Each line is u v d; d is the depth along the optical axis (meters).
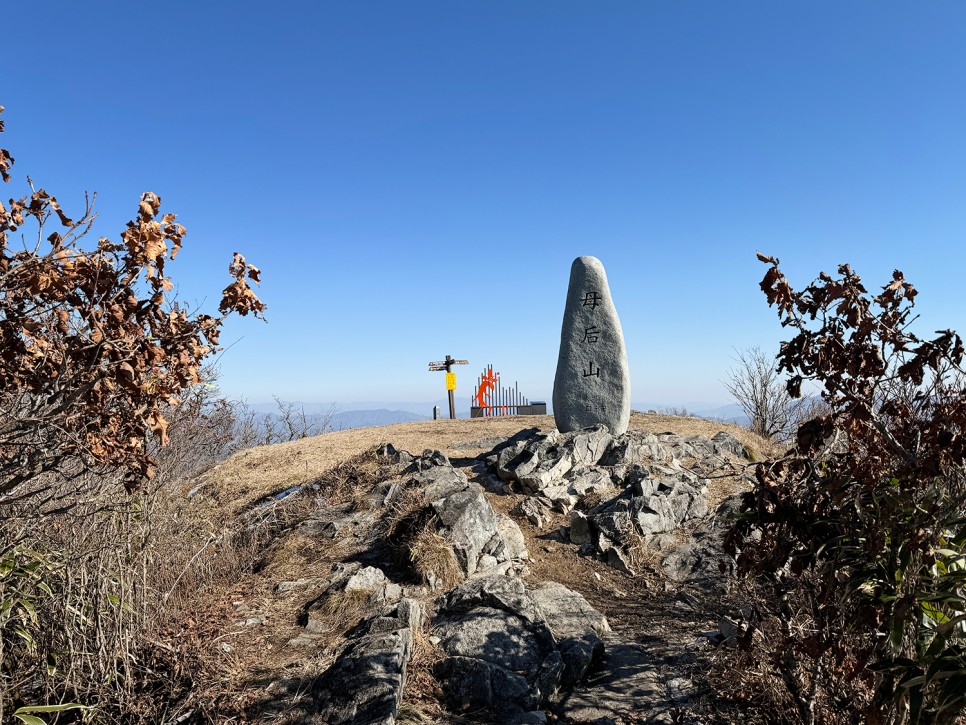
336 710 4.43
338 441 14.75
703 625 6.39
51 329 3.70
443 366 21.09
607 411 11.54
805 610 4.20
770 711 4.47
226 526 8.53
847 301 3.31
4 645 4.64
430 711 4.65
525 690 4.89
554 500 9.24
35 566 4.30
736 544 4.10
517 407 21.86
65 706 3.87
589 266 11.98
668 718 4.73
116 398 3.71
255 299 3.94
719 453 11.46
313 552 7.73
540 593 6.75
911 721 2.82
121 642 4.63
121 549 4.99
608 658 5.69
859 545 3.51
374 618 5.68
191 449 7.11
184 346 3.72
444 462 10.20
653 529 8.25
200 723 4.40
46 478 4.59
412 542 7.32
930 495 3.26
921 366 3.21
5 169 3.63
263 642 5.54
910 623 3.18
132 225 3.54
